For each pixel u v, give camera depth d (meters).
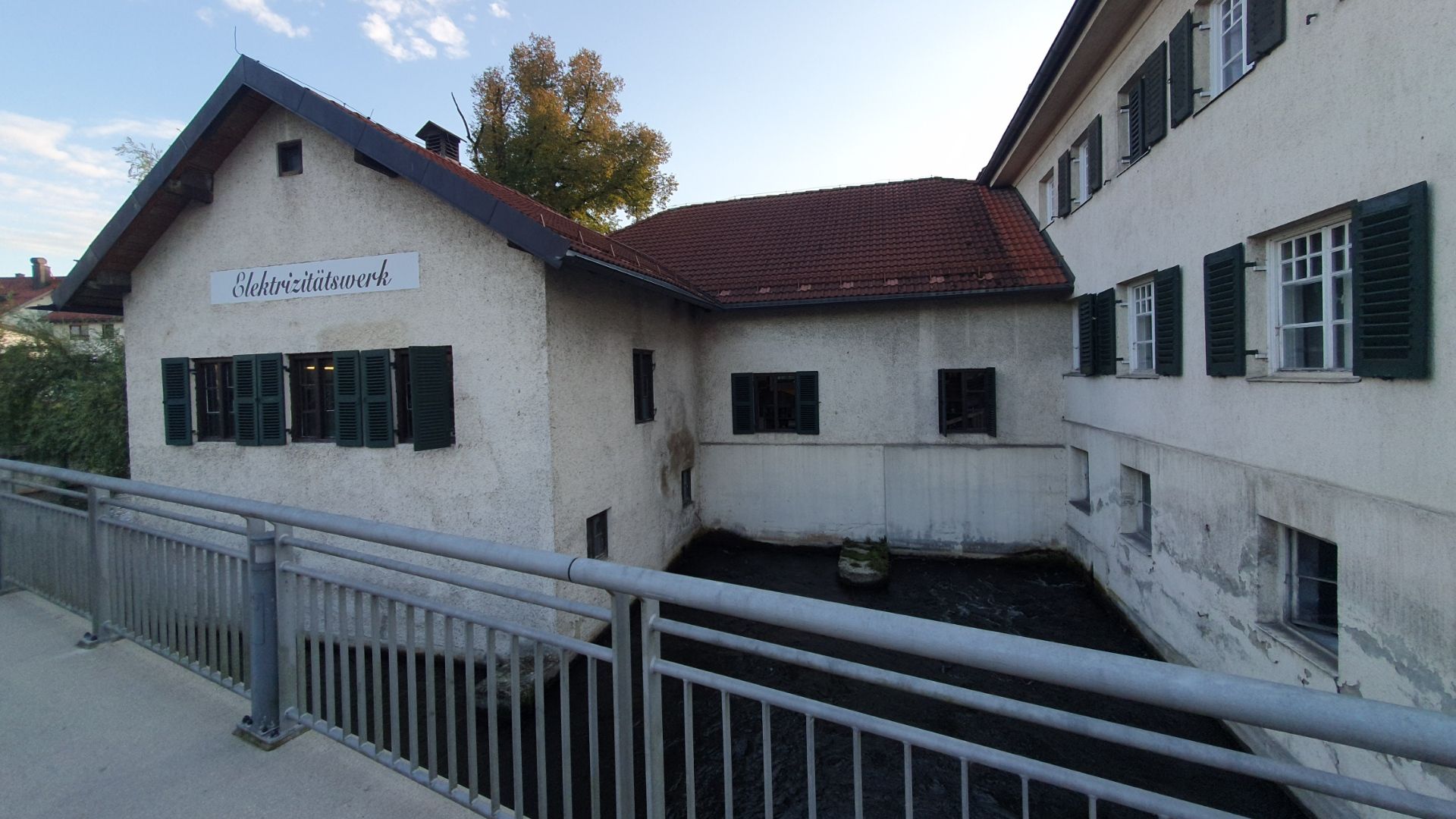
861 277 10.76
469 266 6.91
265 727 2.89
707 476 11.54
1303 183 4.38
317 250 7.45
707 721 6.25
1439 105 3.35
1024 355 10.22
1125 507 7.83
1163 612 6.70
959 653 1.39
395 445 7.19
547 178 21.28
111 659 3.67
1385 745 1.07
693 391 11.28
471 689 2.33
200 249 7.98
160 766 2.70
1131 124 7.17
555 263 6.05
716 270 11.85
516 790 2.22
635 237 13.98
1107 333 8.00
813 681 7.08
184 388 8.05
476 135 22.08
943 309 10.47
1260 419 4.95
